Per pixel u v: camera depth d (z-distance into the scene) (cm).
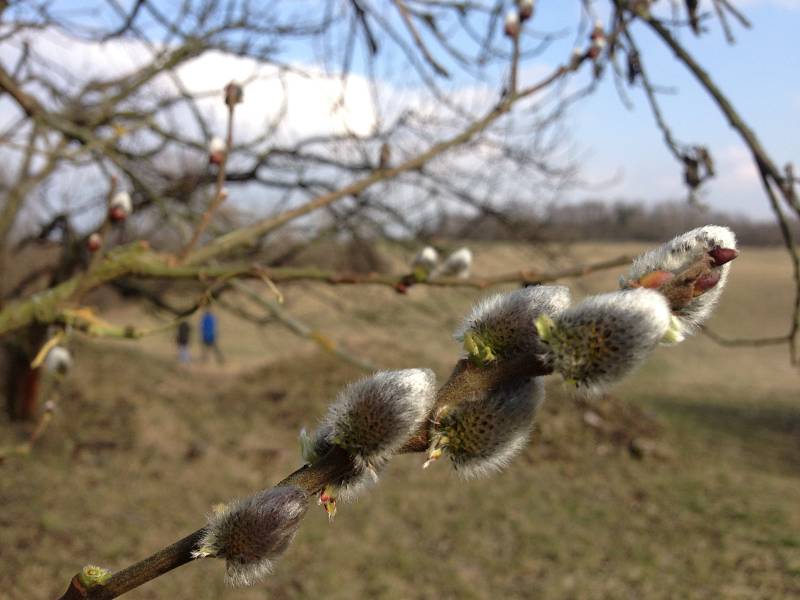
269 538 93
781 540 898
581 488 1117
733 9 326
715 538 924
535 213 775
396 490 1048
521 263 803
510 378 96
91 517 837
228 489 1010
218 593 703
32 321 266
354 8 419
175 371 1683
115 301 998
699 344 2762
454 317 796
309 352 1692
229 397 1482
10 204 718
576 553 871
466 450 95
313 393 1474
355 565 794
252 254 676
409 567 799
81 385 1322
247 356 2188
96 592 101
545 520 974
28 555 725
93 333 264
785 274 3947
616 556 866
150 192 514
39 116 408
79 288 268
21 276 927
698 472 1219
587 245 1202
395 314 833
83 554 745
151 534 818
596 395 83
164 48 569
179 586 709
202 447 1140
